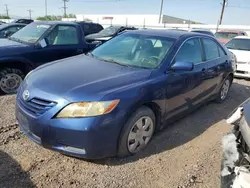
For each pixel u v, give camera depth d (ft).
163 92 11.13
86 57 13.46
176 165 10.24
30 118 9.26
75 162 9.94
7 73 17.11
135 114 9.99
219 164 10.46
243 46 29.86
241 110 7.93
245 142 6.87
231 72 18.15
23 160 9.85
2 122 12.82
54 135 8.93
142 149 10.98
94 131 8.77
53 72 10.87
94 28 52.19
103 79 10.08
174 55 12.26
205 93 15.23
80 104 8.79
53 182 8.82
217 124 14.51
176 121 14.40
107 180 9.07
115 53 13.25
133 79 10.39
